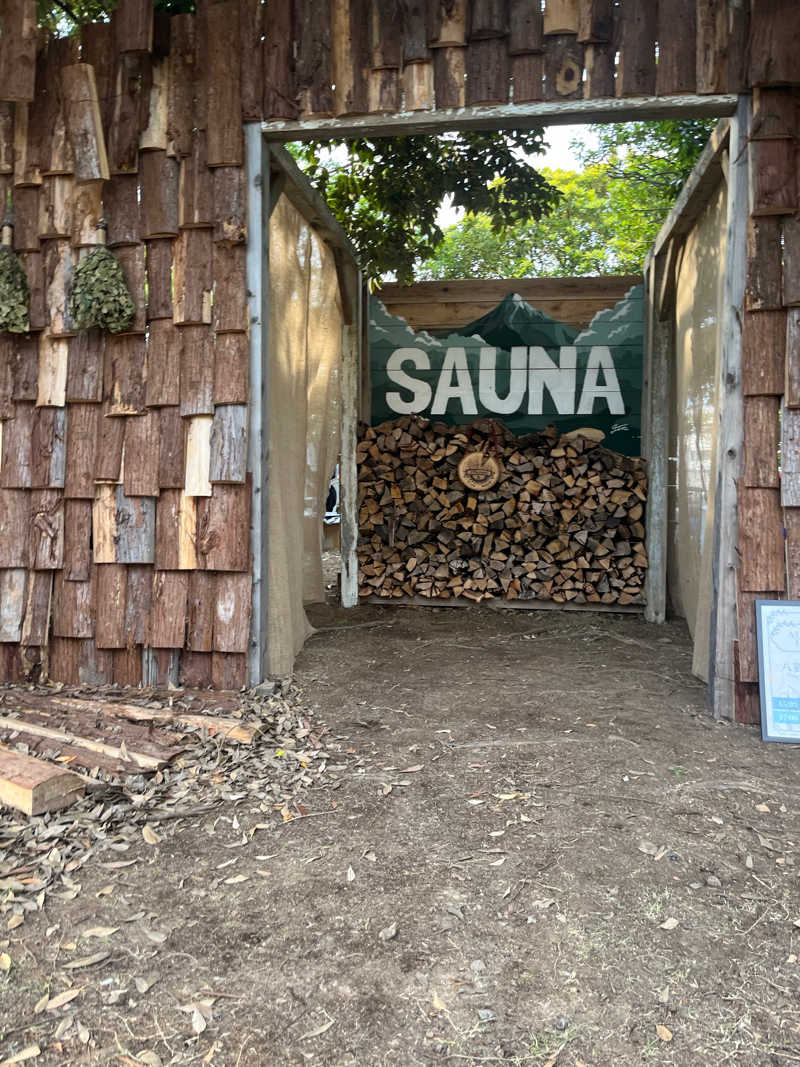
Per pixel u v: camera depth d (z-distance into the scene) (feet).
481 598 21.08
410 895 6.94
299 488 16.71
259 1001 5.55
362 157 20.13
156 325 12.88
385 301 23.04
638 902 6.84
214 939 6.28
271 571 14.23
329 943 6.24
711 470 14.17
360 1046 5.13
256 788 9.19
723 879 7.25
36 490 13.33
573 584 20.58
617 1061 5.02
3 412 13.33
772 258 11.43
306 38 12.30
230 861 7.54
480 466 20.89
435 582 21.33
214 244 12.71
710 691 12.30
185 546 12.89
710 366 15.16
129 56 12.72
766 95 11.29
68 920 6.52
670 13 11.45
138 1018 5.36
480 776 9.63
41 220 13.09
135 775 9.29
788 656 11.15
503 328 22.58
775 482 11.51
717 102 11.43
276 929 6.43
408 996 5.61
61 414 13.24
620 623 19.40
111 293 12.37
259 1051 5.08
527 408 22.56
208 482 12.76
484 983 5.76
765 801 9.00
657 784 9.43
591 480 20.33
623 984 5.76
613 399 22.16
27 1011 5.40
